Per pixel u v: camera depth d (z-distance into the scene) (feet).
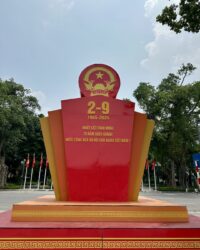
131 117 21.88
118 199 20.85
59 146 21.56
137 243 15.55
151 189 135.44
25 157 165.07
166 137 118.32
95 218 17.47
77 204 17.94
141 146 22.02
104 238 15.48
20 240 15.28
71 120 21.50
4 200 66.80
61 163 21.43
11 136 127.54
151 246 15.56
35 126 159.12
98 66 22.90
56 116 21.80
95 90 22.59
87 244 15.40
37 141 161.79
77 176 20.95
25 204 17.76
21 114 126.00
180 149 124.16
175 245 15.62
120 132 21.61
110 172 21.11
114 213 17.61
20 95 137.39
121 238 15.55
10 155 161.27
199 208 49.90
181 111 117.80
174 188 128.26
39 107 146.10
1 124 117.50
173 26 34.04
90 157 21.20
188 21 32.81
